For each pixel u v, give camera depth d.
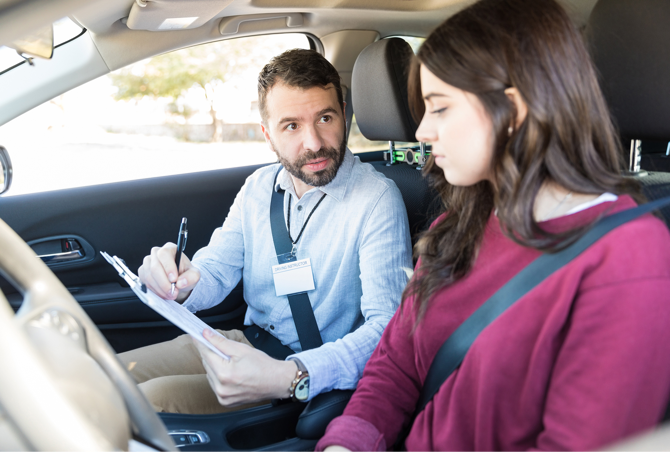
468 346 0.85
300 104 1.35
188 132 3.74
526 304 0.77
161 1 1.39
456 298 0.91
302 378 1.14
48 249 1.94
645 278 0.68
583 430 0.69
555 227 0.78
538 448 0.73
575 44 0.76
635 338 0.67
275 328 1.57
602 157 0.80
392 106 1.71
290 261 1.52
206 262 1.60
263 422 1.21
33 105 1.68
